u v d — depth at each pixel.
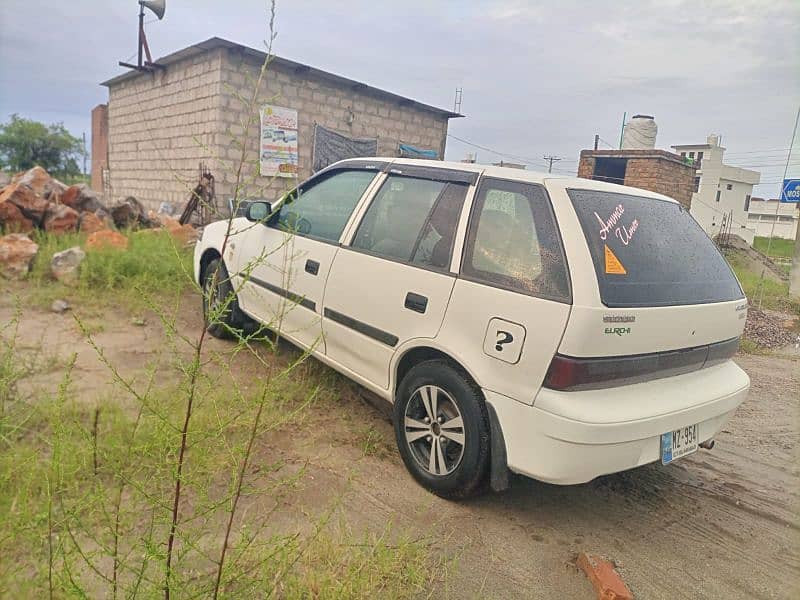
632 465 2.80
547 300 2.65
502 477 2.82
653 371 2.87
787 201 11.34
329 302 3.82
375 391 3.55
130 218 9.18
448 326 3.04
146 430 2.78
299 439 3.55
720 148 36.34
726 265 3.54
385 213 3.70
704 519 3.22
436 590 2.44
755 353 7.31
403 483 3.24
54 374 3.97
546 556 2.75
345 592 2.23
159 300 6.12
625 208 3.13
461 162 3.57
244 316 5.08
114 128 15.35
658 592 2.58
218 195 11.23
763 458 4.11
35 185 8.71
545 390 2.63
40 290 5.94
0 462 2.51
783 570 2.81
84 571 2.10
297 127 12.18
